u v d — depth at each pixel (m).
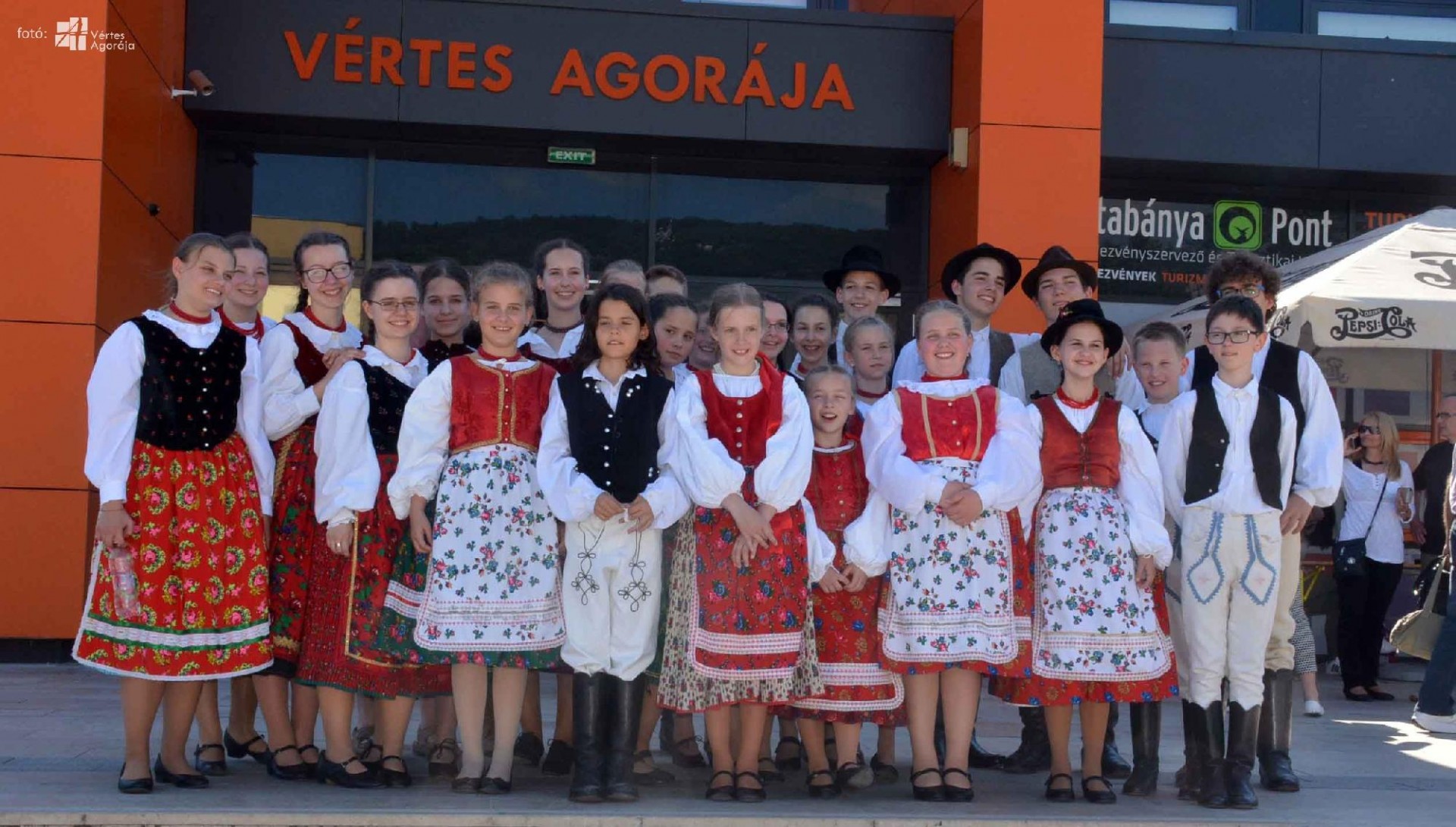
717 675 4.14
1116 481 4.51
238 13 8.63
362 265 9.17
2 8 7.34
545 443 4.25
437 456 4.29
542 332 5.14
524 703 5.03
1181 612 4.58
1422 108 9.66
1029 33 8.64
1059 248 5.60
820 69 9.10
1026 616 4.39
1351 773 5.08
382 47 8.72
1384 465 7.51
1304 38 9.55
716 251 9.53
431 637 4.14
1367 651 7.40
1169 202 10.04
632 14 8.95
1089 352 4.50
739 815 3.89
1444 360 9.05
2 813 3.73
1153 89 9.47
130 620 4.05
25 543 7.36
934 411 4.43
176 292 4.47
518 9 8.84
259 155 9.12
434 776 4.61
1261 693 4.43
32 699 6.20
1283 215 10.13
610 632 4.21
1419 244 7.58
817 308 5.26
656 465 4.29
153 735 5.27
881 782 4.76
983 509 4.30
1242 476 4.46
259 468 4.32
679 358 4.84
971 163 8.73
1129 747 5.79
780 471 4.20
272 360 4.51
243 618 4.19
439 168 9.28
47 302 7.36
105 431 4.07
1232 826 3.98
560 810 3.94
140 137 7.93
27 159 7.34
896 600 4.34
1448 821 4.13
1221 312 4.53
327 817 3.76
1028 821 3.95
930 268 9.55
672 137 9.01
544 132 8.95
